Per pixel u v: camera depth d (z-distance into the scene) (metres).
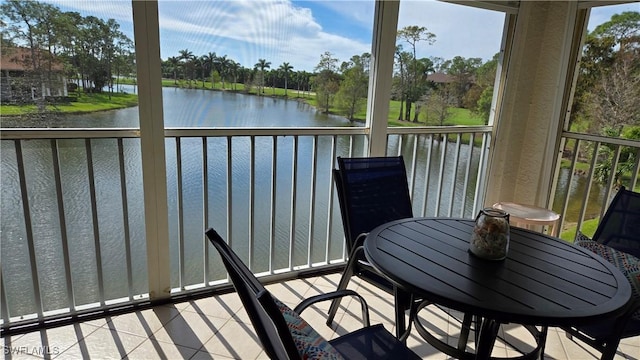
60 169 2.01
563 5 2.96
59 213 2.04
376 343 1.39
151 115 2.05
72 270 2.20
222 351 1.95
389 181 2.34
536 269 1.42
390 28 2.57
